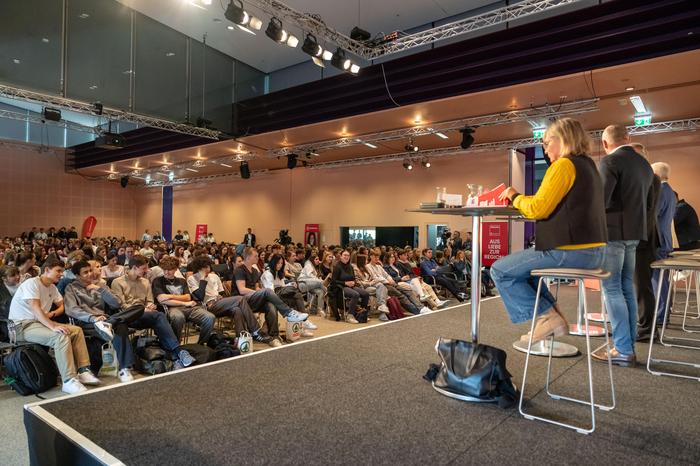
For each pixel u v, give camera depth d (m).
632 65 6.77
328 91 10.61
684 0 6.14
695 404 2.07
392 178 14.52
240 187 18.78
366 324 6.56
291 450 1.66
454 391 2.21
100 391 2.29
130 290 4.46
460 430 1.81
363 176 15.20
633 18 6.64
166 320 4.21
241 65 14.07
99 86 10.41
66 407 2.08
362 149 13.57
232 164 16.42
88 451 1.65
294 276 7.88
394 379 2.48
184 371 2.62
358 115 9.98
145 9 11.06
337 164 15.51
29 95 9.28
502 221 9.22
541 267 2.13
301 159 15.10
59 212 20.20
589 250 1.99
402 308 7.26
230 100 13.47
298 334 5.29
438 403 2.12
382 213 14.72
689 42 6.27
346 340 3.40
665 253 3.81
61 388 3.64
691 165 9.52
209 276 5.47
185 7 10.91
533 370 2.61
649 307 3.38
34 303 3.69
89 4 10.27
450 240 11.73
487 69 8.19
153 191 22.50
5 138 18.42
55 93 9.63
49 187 19.83
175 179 20.83
